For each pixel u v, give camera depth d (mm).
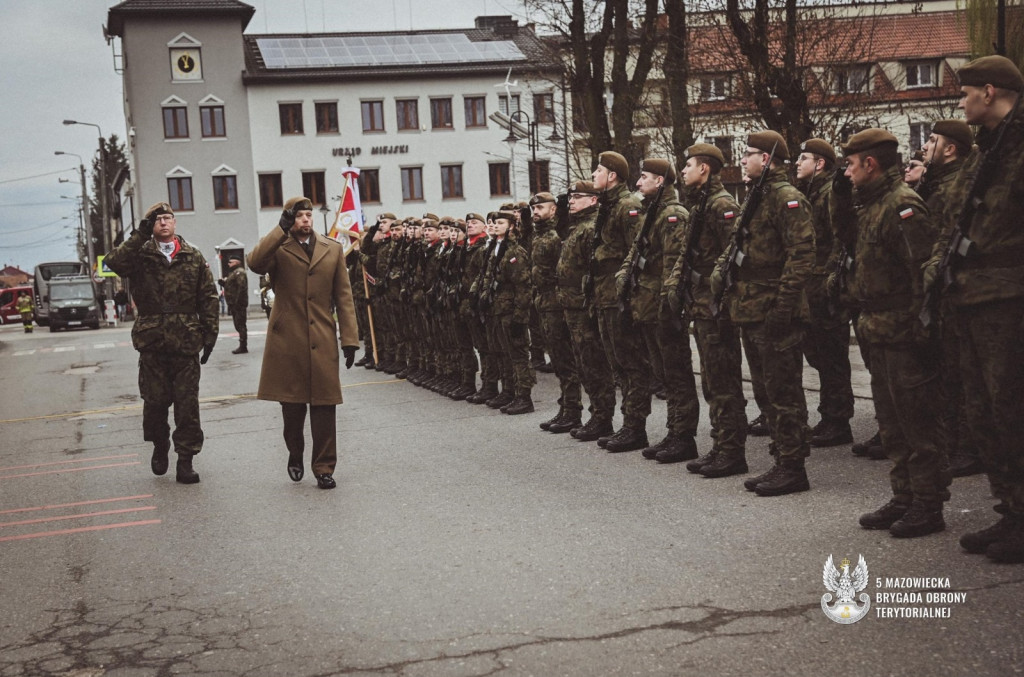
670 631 4113
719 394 6949
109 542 6160
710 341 6895
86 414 13023
